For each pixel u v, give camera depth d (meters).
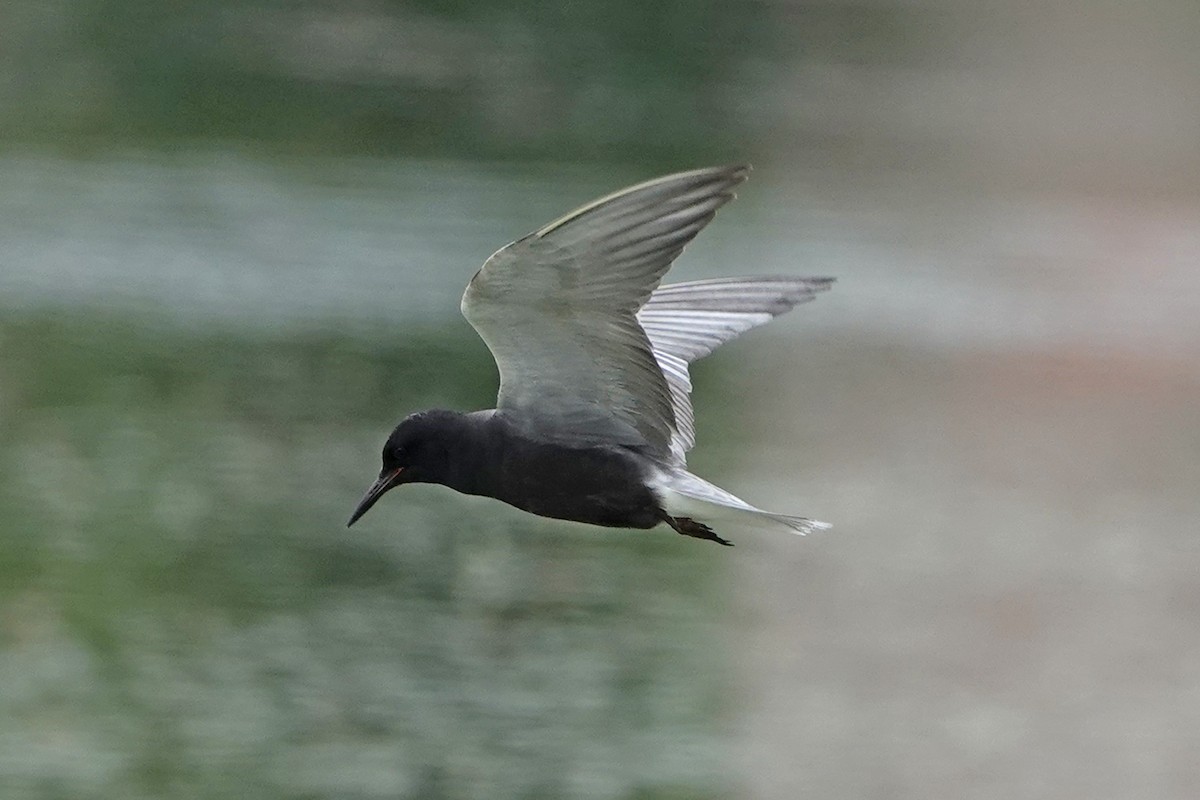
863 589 18.31
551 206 29.98
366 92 35.06
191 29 38.47
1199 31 38.16
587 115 34.81
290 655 16.30
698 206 8.68
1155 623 17.95
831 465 21.47
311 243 27.70
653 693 15.94
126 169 30.38
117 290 25.75
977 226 30.05
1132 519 20.22
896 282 27.45
